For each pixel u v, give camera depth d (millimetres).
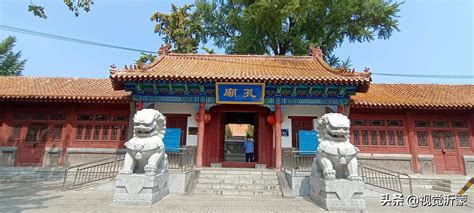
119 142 16859
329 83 13977
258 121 17016
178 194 11539
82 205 9266
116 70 14070
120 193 9391
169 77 13844
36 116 17234
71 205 9242
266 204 9930
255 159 17234
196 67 17391
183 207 9203
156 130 10523
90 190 12266
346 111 15555
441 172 16078
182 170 12766
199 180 12875
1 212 8211
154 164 9797
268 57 20438
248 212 8703
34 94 15750
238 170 13883
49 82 18578
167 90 15641
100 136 17000
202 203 9875
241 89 14711
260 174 13555
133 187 9430
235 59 19969
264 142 16641
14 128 17016
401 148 16500
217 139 16719
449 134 16688
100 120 17250
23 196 10883
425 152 16422
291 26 27547
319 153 10117
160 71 15414
